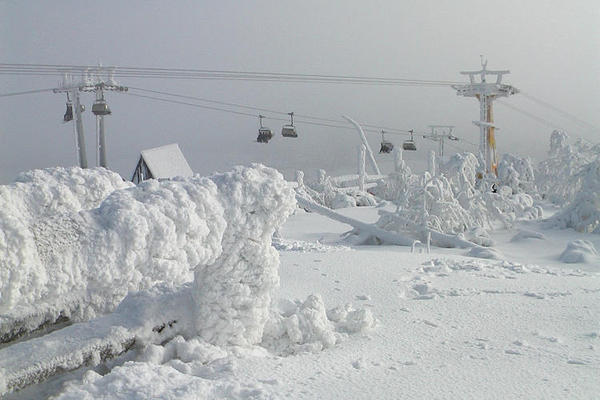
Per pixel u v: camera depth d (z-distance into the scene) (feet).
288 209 14.17
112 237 10.89
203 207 12.63
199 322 13.70
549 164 120.06
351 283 24.32
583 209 65.72
